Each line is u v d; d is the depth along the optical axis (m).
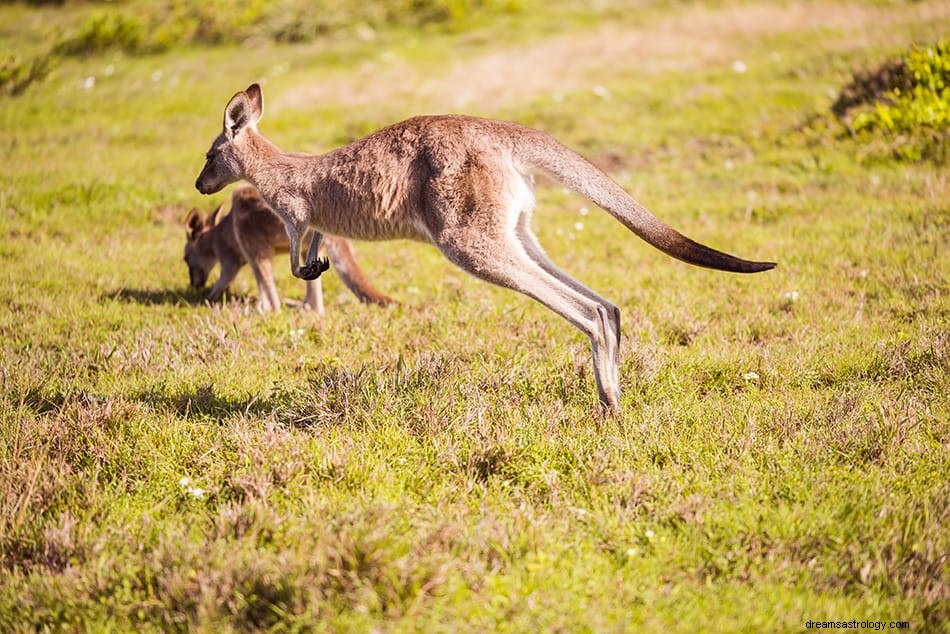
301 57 55.16
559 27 58.03
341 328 20.23
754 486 12.23
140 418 14.98
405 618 9.56
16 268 24.78
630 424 14.39
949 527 11.22
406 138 15.38
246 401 16.06
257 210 21.98
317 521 11.44
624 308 21.12
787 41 47.19
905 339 17.62
